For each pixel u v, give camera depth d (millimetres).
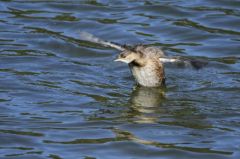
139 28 21984
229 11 22875
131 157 14477
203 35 21484
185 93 18109
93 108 16906
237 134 15422
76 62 19969
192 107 17062
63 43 20938
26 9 23188
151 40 21234
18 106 16875
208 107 17062
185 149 14742
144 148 14820
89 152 14617
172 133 15500
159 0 23672
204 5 23297
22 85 18109
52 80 18594
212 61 20094
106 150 14742
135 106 17078
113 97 17703
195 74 19453
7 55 20062
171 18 22547
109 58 20359
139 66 18469
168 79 19203
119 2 23625
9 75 18734
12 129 15617
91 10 23156
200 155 14477
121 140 15141
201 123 16047
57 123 16000
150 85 18609
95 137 15305
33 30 21797
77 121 16094
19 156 14367
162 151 14664
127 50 18406
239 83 18641
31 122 16000
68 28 22031
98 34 21672
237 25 22094
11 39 21188
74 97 17531
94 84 18547
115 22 22328
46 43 20953
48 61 19844
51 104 17047
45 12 23031
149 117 16406
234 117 16391
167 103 17375
